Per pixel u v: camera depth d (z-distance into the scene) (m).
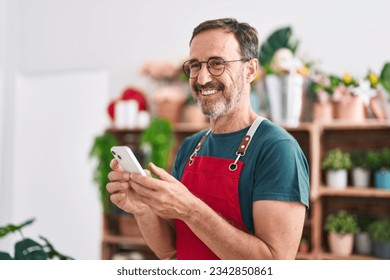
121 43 3.38
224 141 1.29
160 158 2.73
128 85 3.34
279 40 2.86
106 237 2.96
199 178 1.29
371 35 2.74
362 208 2.72
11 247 3.68
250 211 1.18
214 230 1.06
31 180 3.76
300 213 1.11
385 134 2.69
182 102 2.99
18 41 3.71
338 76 2.77
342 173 2.57
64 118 3.72
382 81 2.47
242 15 3.05
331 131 2.78
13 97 3.71
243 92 1.24
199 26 1.22
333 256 2.52
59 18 3.58
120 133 3.13
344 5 2.79
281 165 1.12
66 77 3.71
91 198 3.60
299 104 2.54
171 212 1.04
